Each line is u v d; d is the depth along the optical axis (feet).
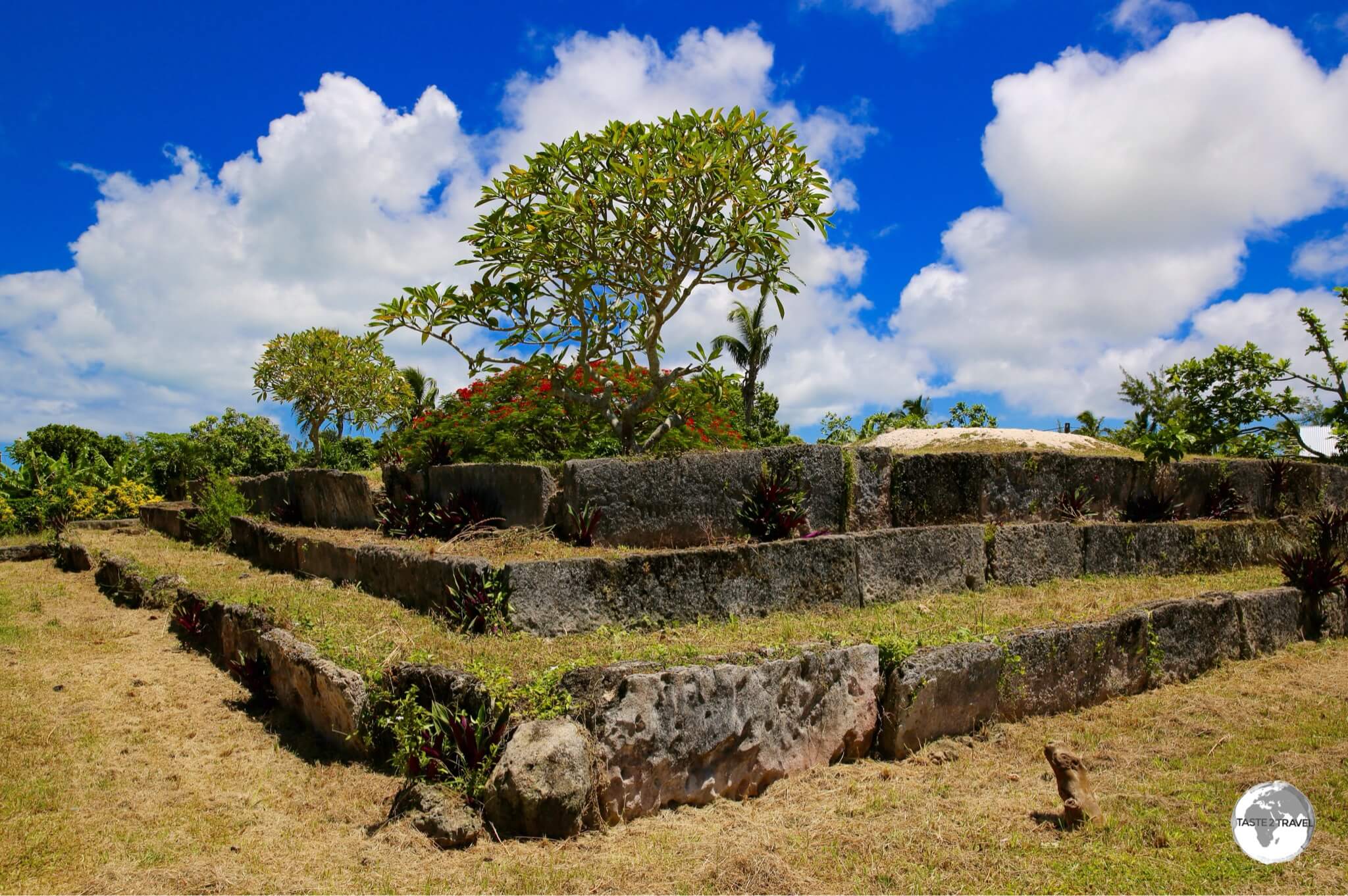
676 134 28.71
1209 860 14.07
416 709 16.21
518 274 30.01
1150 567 34.60
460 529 27.09
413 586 23.76
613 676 15.94
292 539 31.96
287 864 13.87
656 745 15.90
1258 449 59.57
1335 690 24.03
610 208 29.19
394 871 13.53
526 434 33.78
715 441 35.12
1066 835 14.98
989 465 33.86
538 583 20.88
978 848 14.53
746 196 28.63
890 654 19.80
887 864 13.94
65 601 34.45
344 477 34.50
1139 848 14.56
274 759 18.69
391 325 29.86
